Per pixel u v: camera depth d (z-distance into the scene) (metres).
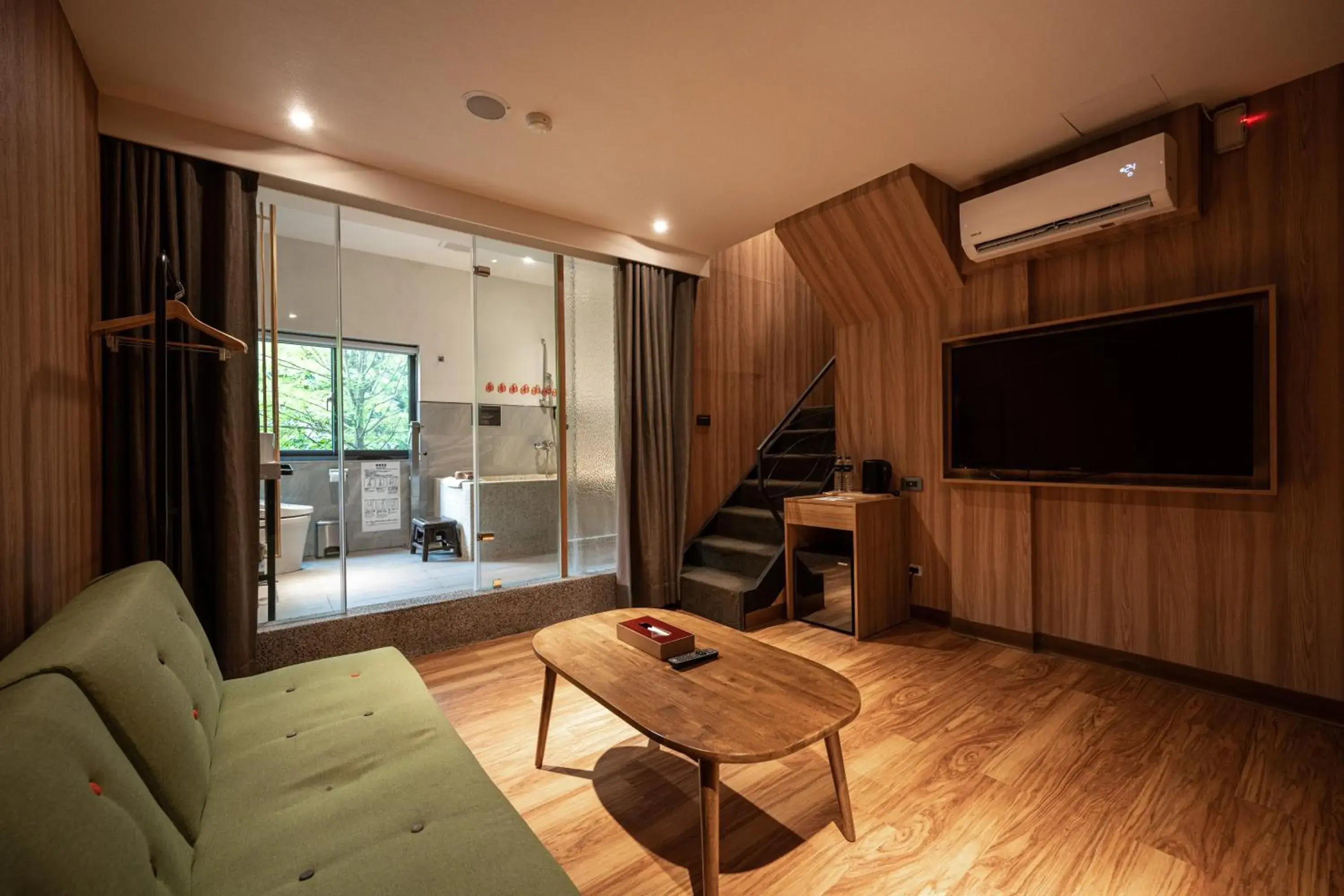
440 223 3.36
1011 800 1.91
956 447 3.53
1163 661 2.81
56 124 1.81
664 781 2.05
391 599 3.46
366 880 1.03
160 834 1.00
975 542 3.49
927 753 2.20
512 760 2.19
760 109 2.52
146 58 2.15
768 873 1.60
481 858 1.09
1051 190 2.82
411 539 5.53
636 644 2.08
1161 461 2.70
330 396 4.27
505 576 3.89
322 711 1.71
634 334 4.06
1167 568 2.79
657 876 1.60
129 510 2.38
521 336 3.95
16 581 1.44
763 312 5.25
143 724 1.13
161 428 2.04
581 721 2.50
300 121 2.59
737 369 5.05
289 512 4.40
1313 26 2.04
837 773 1.72
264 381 3.70
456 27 2.01
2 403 1.38
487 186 3.25
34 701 0.90
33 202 1.61
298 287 3.96
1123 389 2.82
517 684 2.88
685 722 1.51
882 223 3.40
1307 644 2.41
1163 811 1.83
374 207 3.14
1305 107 2.38
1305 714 2.41
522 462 3.96
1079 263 3.05
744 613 3.74
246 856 1.10
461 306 5.89
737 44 2.11
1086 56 2.19
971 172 3.15
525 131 2.68
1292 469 2.43
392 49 2.12
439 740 1.55
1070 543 3.13
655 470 4.11
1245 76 2.35
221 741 1.54
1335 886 1.52
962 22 2.00
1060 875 1.58
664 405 4.21
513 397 3.92
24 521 1.50
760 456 4.33
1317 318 2.36
